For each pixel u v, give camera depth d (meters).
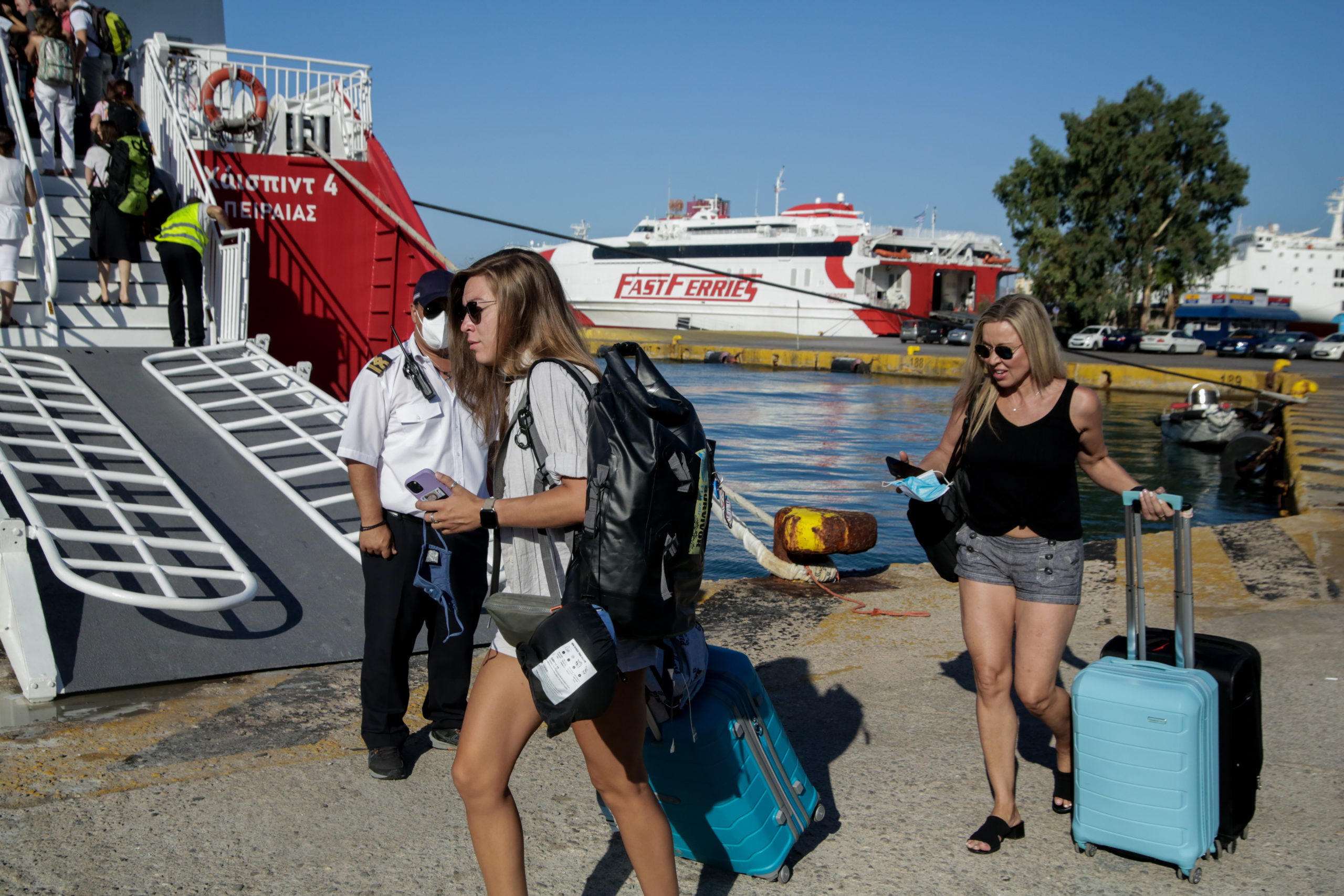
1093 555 7.36
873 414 28.94
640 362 2.39
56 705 4.14
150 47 10.74
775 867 2.88
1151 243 61.28
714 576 10.76
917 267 69.94
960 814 3.37
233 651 4.70
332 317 11.05
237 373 8.39
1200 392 22.73
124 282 8.98
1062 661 5.09
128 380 8.08
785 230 73.25
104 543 5.09
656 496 2.10
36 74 10.03
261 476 6.74
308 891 2.80
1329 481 11.69
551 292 2.38
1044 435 3.06
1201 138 59.81
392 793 3.46
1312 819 3.34
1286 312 79.88
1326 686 4.59
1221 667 3.06
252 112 11.27
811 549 6.92
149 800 3.31
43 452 6.43
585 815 3.31
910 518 3.39
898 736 4.06
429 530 3.58
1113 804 2.99
